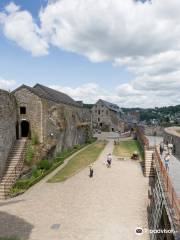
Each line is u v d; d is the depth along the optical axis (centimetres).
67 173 3706
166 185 1808
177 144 3278
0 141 3250
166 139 4456
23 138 4103
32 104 4194
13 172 3253
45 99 4384
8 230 2031
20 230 2031
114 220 2173
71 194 2838
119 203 2541
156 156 3034
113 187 3027
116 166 4047
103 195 2773
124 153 5106
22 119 4172
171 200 1570
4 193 2778
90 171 3488
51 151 4362
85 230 2014
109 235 1927
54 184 3212
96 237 1902
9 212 2389
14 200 2697
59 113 5012
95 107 10450
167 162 2562
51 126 4581
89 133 7181
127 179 3341
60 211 2388
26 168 3481
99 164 4203
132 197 2694
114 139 7862
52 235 1945
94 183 3200
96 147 6106
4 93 3456
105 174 3594
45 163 3816
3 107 3400
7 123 3538
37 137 4181
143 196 2717
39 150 3947
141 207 2436
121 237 1894
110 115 10400
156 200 1972
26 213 2356
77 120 6366
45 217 2264
